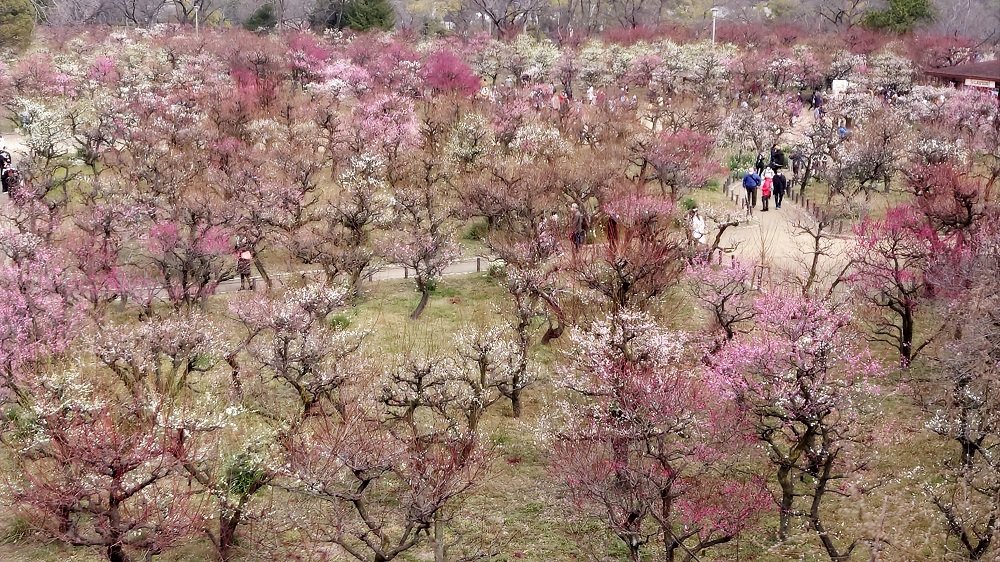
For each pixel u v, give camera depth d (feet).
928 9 343.87
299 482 68.03
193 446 67.21
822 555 70.90
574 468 69.67
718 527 67.97
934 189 118.11
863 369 82.69
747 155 188.34
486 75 273.33
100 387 79.05
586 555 71.77
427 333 108.58
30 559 68.08
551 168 137.18
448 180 145.79
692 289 104.06
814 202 155.94
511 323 106.93
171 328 83.61
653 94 232.94
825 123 187.32
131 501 71.92
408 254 115.03
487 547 71.97
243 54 241.14
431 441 76.79
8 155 157.89
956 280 92.73
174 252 106.73
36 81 211.41
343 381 82.74
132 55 241.35
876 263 103.81
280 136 164.96
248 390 91.25
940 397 84.12
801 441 72.64
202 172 146.51
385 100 181.68
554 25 409.28
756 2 479.41
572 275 110.22
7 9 269.44
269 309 90.02
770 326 84.02
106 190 129.08
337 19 347.77
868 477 79.20
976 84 241.35
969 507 70.08
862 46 299.38
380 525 67.92
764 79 255.09
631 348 82.07
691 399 72.49
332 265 120.16
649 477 66.33
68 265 103.50
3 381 76.54
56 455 62.59
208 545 71.51
